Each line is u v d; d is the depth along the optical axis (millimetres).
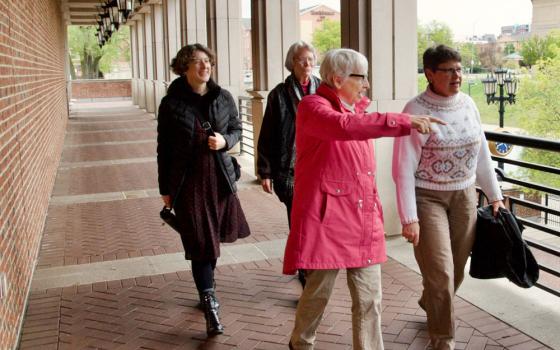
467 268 5438
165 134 4285
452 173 3604
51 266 6012
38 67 9328
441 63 3434
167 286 5305
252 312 4656
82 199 9336
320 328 4305
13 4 6203
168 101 4254
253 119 10570
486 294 4777
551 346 3887
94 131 20562
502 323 4246
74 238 7062
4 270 4004
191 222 4250
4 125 4777
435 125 3506
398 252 5977
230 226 4438
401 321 4348
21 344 4219
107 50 57688
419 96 3607
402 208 3551
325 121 3012
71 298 5094
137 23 34406
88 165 12867
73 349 4117
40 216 7305
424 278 3684
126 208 8602
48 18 14023
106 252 6430
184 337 4262
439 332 3641
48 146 9977
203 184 4258
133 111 31250
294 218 3285
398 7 6344
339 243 3201
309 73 4551
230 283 5309
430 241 3592
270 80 9961
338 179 3197
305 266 3189
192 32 17844
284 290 5105
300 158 3287
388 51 6371
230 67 13930
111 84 47969
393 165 3641
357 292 3260
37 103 8492
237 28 13914
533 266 3680
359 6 6293
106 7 19578
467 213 3691
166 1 22297
